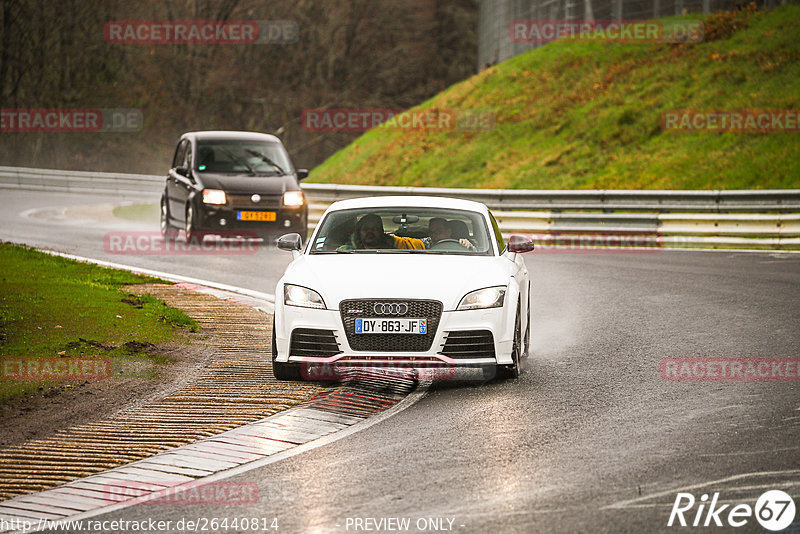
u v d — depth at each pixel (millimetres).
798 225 70438
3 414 27062
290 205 69438
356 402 28781
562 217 77812
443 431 25484
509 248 34562
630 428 25469
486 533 18094
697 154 101000
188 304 45688
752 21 126188
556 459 22812
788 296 48344
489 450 23641
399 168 127625
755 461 22328
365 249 34094
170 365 33281
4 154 198500
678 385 30438
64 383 30172
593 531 18156
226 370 32844
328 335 30297
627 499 19906
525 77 138500
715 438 24344
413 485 21062
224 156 71938
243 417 27078
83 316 39500
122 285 50562
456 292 30406
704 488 20531
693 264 62281
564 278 56688
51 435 25406
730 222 72625
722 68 115750
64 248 67750
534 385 30797
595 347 37000
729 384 30438
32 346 34281
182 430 25812
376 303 30156
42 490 21406
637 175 101812
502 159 118625
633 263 63375
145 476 22203
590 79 128375
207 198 68188
